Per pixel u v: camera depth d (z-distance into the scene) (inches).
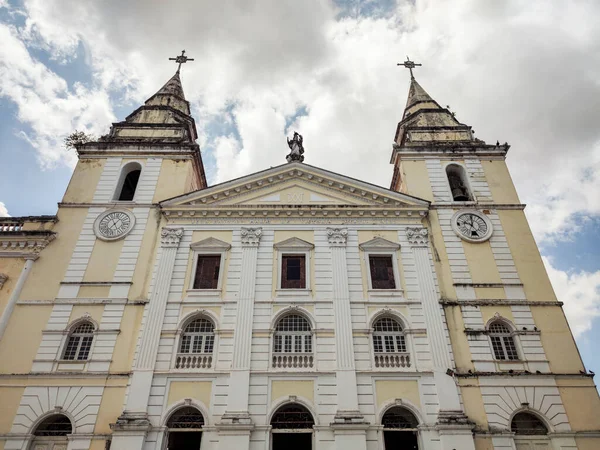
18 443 661.9
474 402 700.0
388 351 754.2
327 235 866.8
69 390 705.0
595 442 668.7
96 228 877.8
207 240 860.0
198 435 750.5
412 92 1275.8
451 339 759.1
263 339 751.7
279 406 691.4
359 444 650.8
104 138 1041.5
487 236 876.0
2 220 885.8
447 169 1004.6
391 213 897.5
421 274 823.1
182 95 1227.9
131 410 679.1
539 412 693.3
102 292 800.9
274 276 822.5
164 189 940.0
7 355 731.4
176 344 746.8
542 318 781.3
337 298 791.1
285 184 933.8
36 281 808.9
